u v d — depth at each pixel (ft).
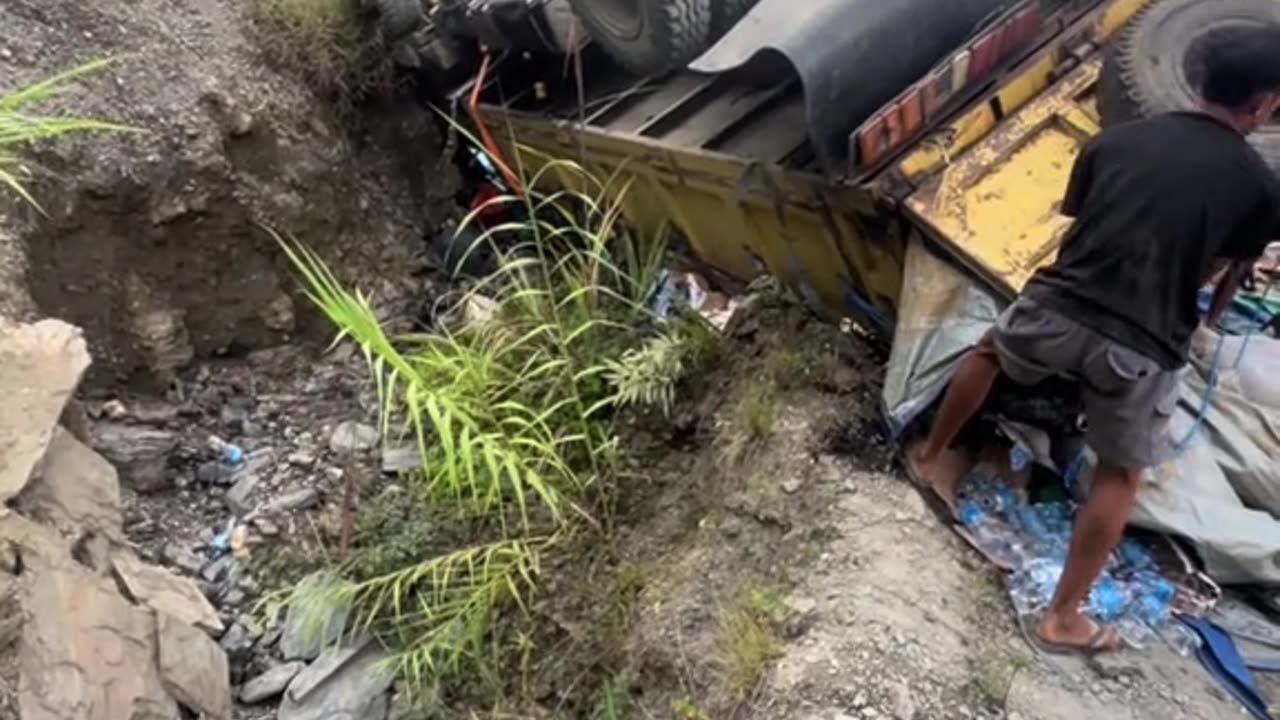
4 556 12.39
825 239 15.62
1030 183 14.25
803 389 14.96
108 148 17.97
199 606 14.69
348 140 21.75
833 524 13.34
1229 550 12.86
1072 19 15.34
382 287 21.24
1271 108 11.09
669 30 17.08
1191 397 13.62
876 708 11.43
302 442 18.17
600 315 17.19
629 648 13.39
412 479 16.61
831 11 14.64
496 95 21.74
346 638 14.93
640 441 16.06
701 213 17.88
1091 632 12.36
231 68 19.83
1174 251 10.91
